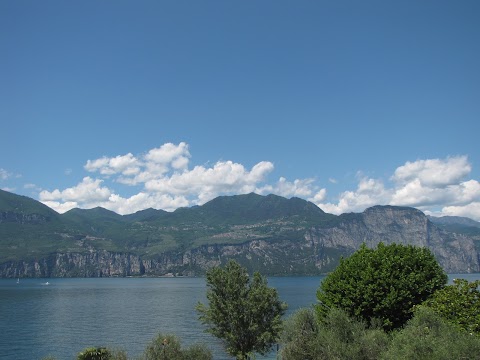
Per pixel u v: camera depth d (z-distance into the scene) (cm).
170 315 13825
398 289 4162
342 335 3634
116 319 12712
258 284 4425
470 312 3528
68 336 9500
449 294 3772
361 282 4278
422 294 4225
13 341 8919
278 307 4341
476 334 3134
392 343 3095
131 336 9444
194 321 12156
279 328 4084
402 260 4394
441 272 4491
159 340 3862
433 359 2603
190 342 8356
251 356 4269
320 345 3603
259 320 4200
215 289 4334
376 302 4188
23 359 7256
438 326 3114
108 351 4012
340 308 4150
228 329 4238
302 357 3609
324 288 4666
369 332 3584
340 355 3431
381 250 4691
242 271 4416
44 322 12012
